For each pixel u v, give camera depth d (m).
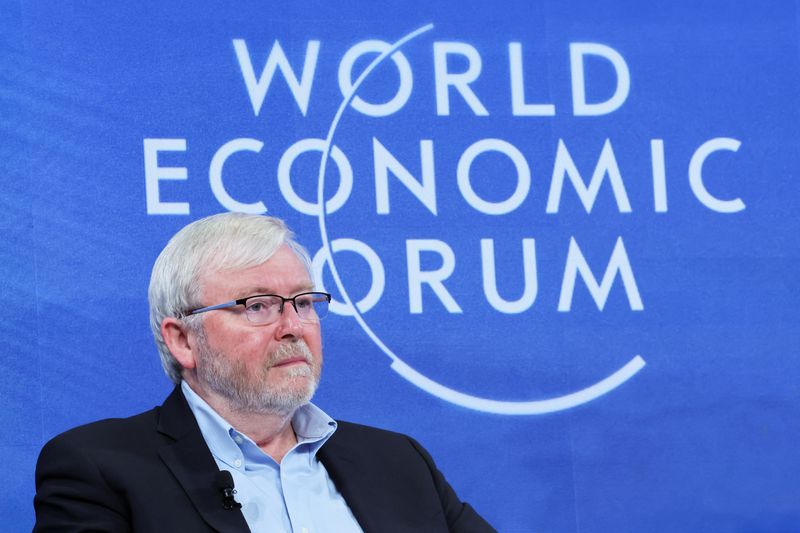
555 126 15.10
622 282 14.90
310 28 14.66
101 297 13.59
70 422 13.30
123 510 9.27
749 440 14.84
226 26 14.40
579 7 15.44
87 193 13.70
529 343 14.59
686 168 15.32
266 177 14.22
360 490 10.09
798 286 15.31
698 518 14.57
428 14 15.04
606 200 15.05
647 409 14.70
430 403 14.26
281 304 9.98
